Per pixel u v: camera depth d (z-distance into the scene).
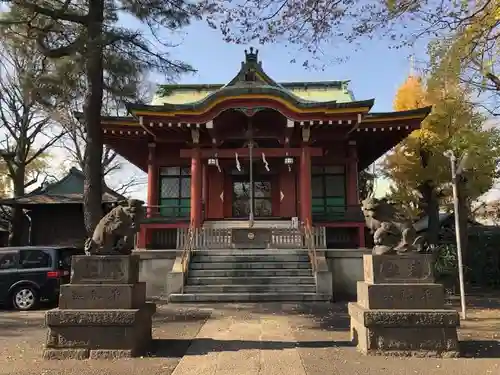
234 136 20.56
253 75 23.19
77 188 28.16
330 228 21.56
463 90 12.57
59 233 26.08
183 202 22.78
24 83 15.55
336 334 8.68
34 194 26.55
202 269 15.69
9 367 6.28
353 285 15.73
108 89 16.34
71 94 15.95
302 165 19.53
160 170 23.09
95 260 7.12
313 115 18.73
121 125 20.92
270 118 20.22
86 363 6.43
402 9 7.04
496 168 18.78
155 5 14.78
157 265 16.30
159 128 19.97
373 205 7.39
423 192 21.00
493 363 6.31
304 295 14.02
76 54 14.34
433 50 8.34
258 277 15.03
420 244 7.20
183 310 12.29
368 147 23.73
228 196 23.75
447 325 6.64
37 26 15.23
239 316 11.16
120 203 7.54
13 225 25.78
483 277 22.11
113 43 14.91
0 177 35.62
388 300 6.85
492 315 11.31
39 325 10.49
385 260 7.06
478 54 7.84
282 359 6.62
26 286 14.26
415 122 19.75
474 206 28.36
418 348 6.67
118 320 6.71
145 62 15.71
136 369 6.14
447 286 16.98
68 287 6.95
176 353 7.09
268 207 23.70
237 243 16.77
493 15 7.14
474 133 17.83
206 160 22.56
